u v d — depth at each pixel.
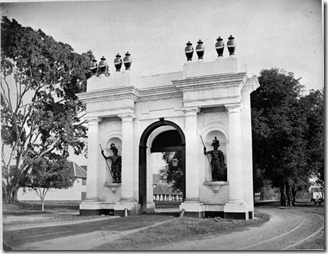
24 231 18.81
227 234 18.62
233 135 23.77
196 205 24.09
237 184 23.42
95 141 28.23
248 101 24.66
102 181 28.25
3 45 31.23
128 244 16.05
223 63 24.66
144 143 27.41
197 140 25.14
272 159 33.62
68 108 36.62
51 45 32.28
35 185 34.69
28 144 34.47
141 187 27.20
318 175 32.72
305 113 31.67
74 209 32.16
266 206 34.84
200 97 24.81
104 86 28.23
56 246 15.79
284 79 31.11
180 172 55.91
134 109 27.67
